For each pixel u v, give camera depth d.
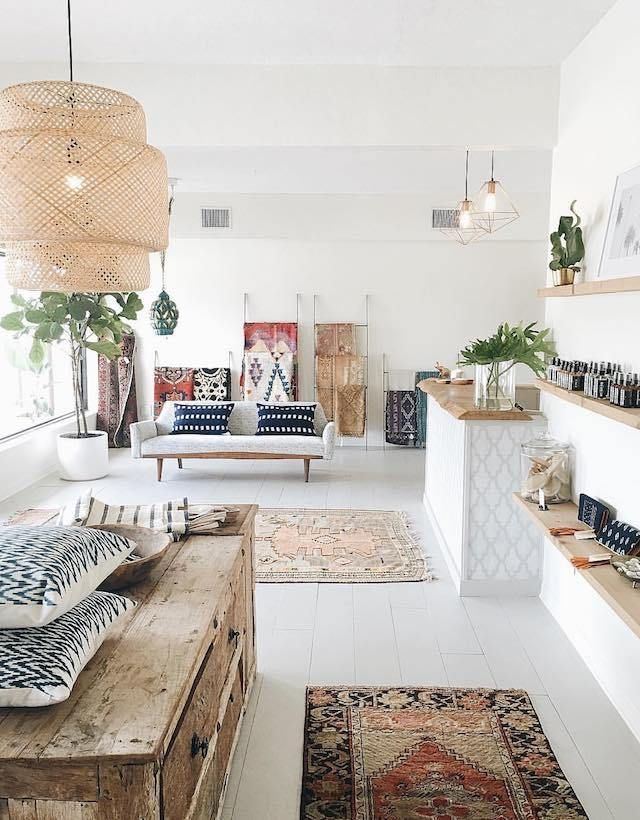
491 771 2.69
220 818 2.42
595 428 3.56
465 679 3.38
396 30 3.98
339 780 2.63
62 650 1.72
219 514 3.03
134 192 2.24
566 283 3.92
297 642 3.77
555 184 4.55
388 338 9.19
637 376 3.05
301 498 6.66
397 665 3.52
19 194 2.15
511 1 3.54
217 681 2.32
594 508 3.37
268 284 9.16
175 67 4.59
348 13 3.75
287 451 7.29
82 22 3.91
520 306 9.05
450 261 9.03
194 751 1.96
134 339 9.12
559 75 4.50
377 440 9.35
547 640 3.80
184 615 2.18
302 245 9.08
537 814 2.46
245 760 2.75
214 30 4.01
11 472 6.72
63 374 8.60
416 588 4.52
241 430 7.91
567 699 3.22
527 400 5.78
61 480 7.30
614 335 3.35
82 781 1.51
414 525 5.81
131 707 1.68
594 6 3.56
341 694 3.23
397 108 4.57
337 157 6.49
